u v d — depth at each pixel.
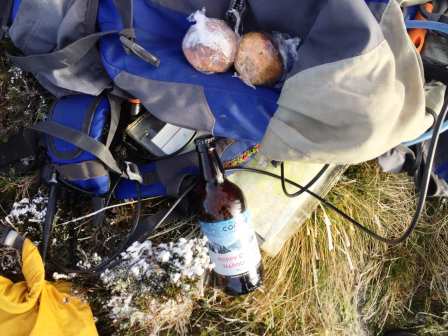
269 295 1.18
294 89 0.78
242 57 0.85
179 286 1.05
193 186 1.00
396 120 0.77
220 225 0.91
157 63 0.86
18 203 1.06
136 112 0.98
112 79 0.91
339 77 0.74
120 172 0.97
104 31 0.87
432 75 0.93
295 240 1.21
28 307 0.93
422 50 1.01
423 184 0.85
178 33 0.93
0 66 1.12
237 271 0.96
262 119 0.86
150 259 1.04
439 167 1.10
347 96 0.74
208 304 1.14
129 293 1.04
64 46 0.92
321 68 0.75
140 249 1.03
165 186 1.02
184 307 1.09
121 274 1.03
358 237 1.25
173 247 1.05
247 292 0.98
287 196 1.02
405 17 0.93
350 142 0.77
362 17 0.73
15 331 0.93
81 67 0.94
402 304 1.34
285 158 0.83
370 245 1.28
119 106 0.97
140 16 0.89
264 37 0.85
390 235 1.29
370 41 0.73
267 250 1.14
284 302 1.20
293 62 0.88
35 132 1.03
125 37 0.85
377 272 1.30
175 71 0.87
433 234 1.32
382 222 1.28
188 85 0.86
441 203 1.30
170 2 0.88
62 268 1.01
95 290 1.06
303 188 1.02
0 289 0.95
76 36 0.90
